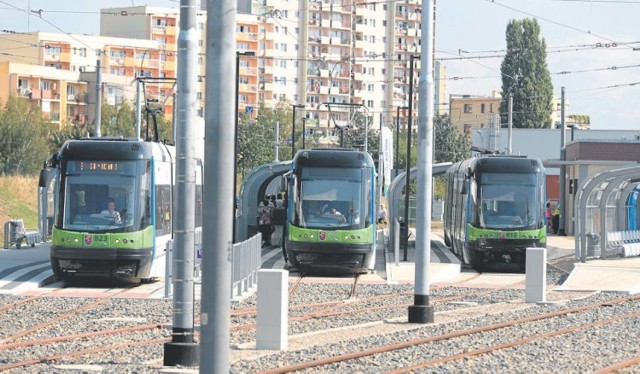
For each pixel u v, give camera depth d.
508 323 49.50
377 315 53.34
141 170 67.06
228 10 25.52
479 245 84.75
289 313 54.12
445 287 71.12
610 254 97.81
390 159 122.75
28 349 39.34
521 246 84.44
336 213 77.00
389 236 107.38
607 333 47.16
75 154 66.88
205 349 24.98
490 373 34.94
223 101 25.41
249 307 56.34
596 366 36.97
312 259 76.50
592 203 98.56
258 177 105.88
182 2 37.06
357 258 76.62
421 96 50.00
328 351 39.56
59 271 65.94
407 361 37.41
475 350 39.97
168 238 72.69
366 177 77.88
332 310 55.56
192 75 36.81
